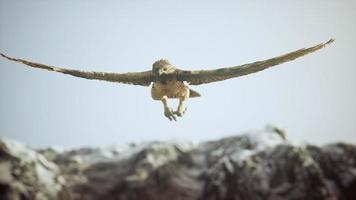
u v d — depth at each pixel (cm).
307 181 1284
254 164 1314
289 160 1313
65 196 1293
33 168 1281
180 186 1327
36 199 1237
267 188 1285
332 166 1366
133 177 1327
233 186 1293
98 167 1380
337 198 1285
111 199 1323
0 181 1222
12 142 1331
